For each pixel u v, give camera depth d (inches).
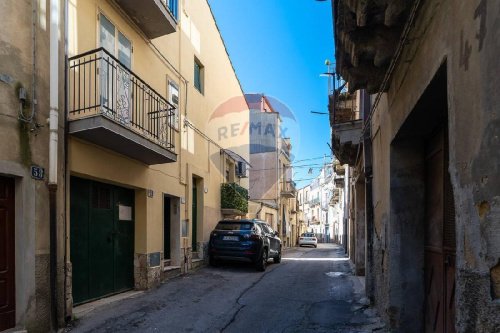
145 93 385.7
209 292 380.8
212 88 632.4
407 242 236.1
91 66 311.0
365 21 169.2
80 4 300.4
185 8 515.5
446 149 192.4
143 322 271.6
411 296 233.8
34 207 235.0
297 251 1209.4
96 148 309.6
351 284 444.5
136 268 384.2
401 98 205.8
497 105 90.0
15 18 227.6
